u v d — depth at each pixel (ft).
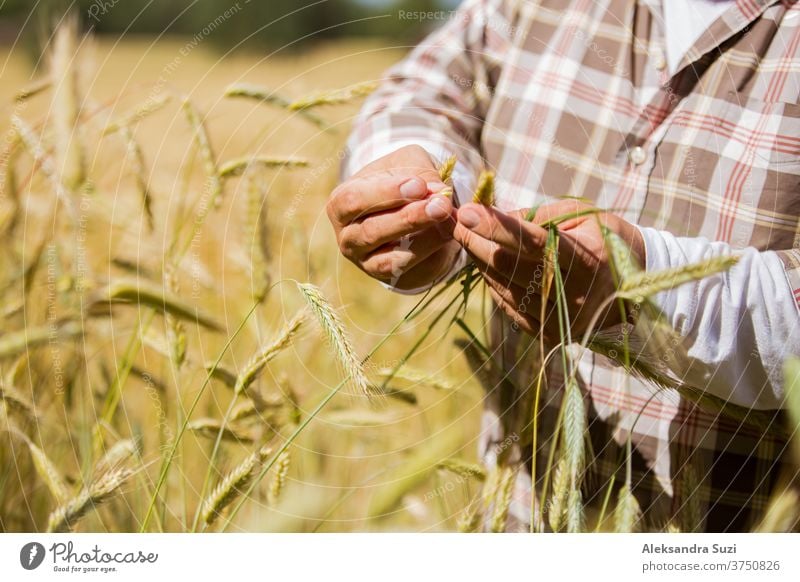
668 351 3.57
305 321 3.84
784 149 3.92
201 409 5.32
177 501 5.31
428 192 3.79
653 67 4.47
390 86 5.18
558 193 4.65
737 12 4.12
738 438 4.30
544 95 4.81
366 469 5.85
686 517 4.13
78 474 4.73
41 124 5.22
